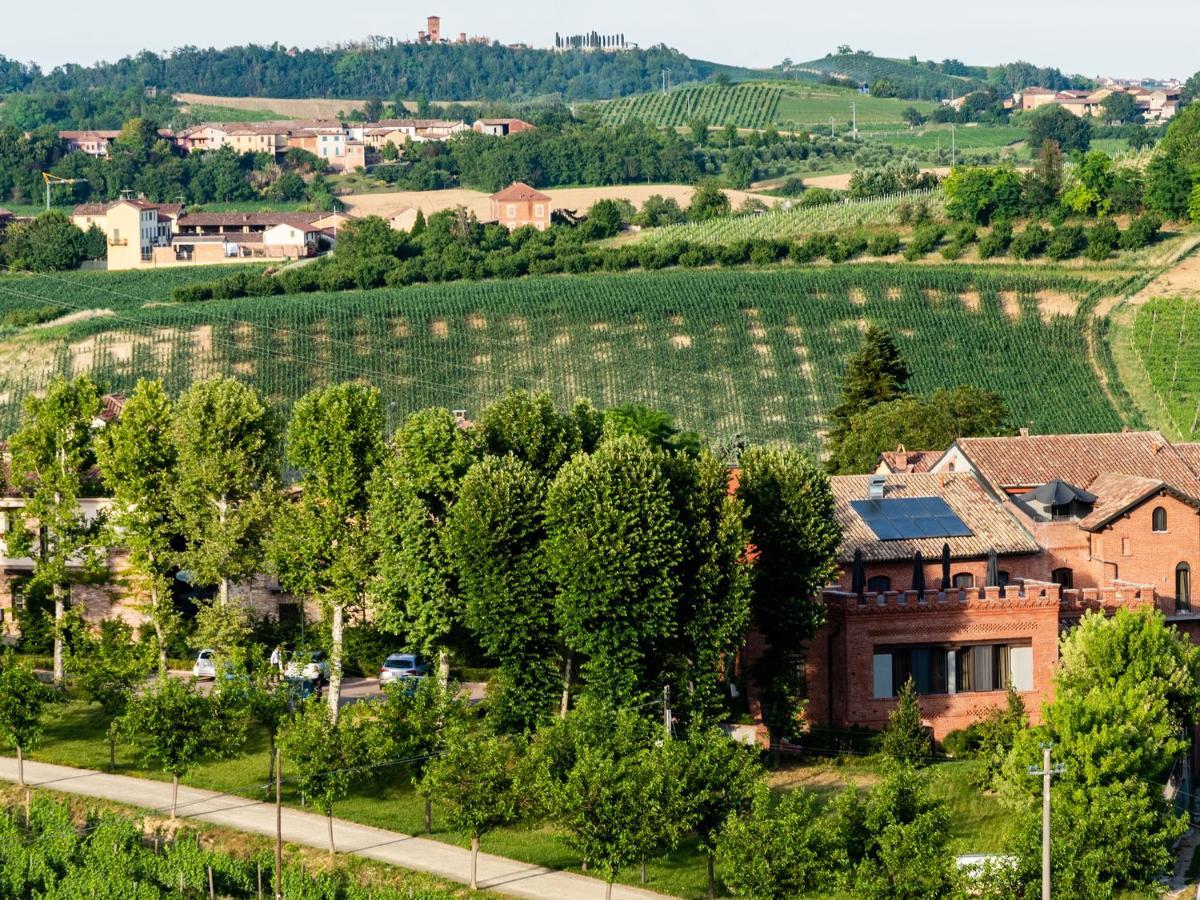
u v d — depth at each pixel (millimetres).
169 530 133375
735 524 113625
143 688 114188
